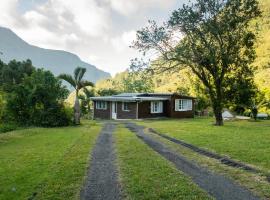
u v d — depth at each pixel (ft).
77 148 55.77
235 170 38.45
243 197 29.07
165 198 29.17
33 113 101.91
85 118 164.96
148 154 49.21
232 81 107.04
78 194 30.83
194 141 62.44
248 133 76.43
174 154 49.26
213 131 81.46
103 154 49.85
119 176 36.63
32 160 46.14
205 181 34.17
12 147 59.88
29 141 67.36
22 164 43.68
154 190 31.30
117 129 91.04
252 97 123.95
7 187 33.32
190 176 36.19
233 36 100.01
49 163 43.83
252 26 103.76
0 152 54.39
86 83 123.24
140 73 107.45
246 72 106.22
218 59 101.24
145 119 146.41
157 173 37.52
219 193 30.27
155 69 106.22
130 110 148.97
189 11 99.50
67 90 113.29
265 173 36.65
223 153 49.11
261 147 54.29
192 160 44.65
